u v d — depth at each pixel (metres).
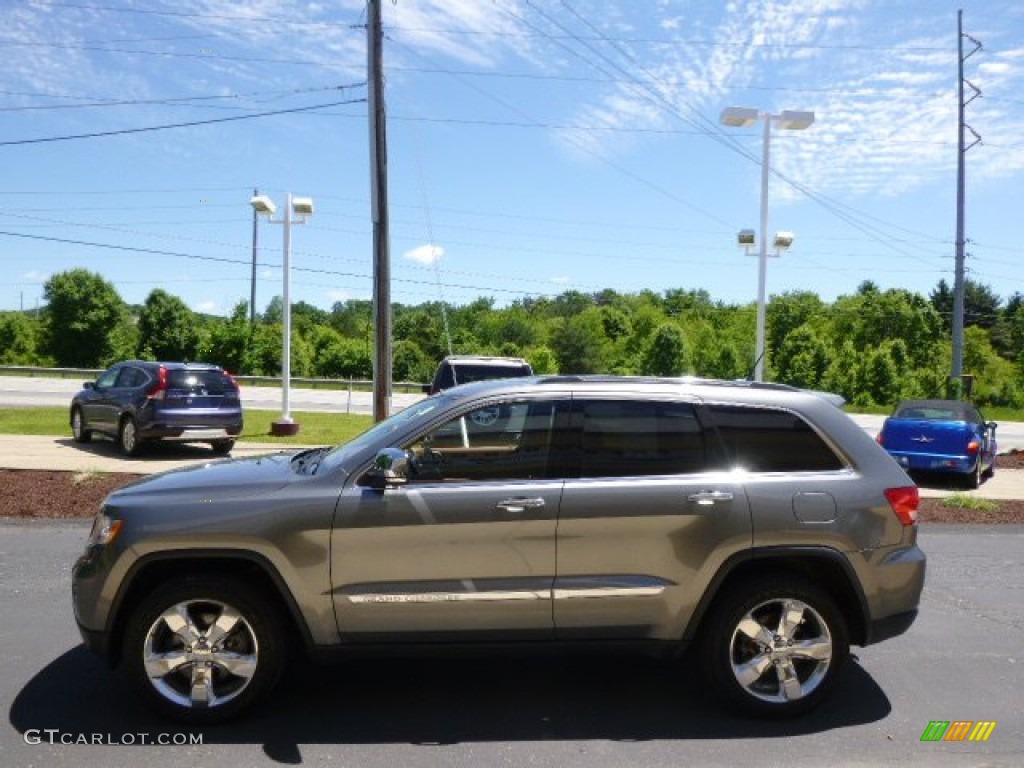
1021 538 9.88
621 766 3.80
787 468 4.42
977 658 5.43
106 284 70.88
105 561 4.11
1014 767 3.86
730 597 4.32
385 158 15.97
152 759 3.79
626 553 4.22
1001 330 106.25
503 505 4.16
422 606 4.15
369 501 4.14
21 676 4.78
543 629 4.23
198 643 4.15
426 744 4.01
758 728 4.26
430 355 86.44
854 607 4.46
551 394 4.43
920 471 15.83
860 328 86.44
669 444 4.40
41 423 19.31
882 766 3.85
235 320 59.94
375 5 15.77
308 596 4.11
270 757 3.83
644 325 93.75
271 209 18.67
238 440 17.61
